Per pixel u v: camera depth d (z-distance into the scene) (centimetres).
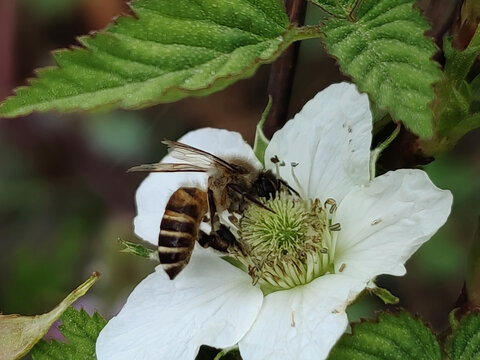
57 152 23
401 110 10
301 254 12
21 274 21
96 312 12
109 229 20
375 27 10
